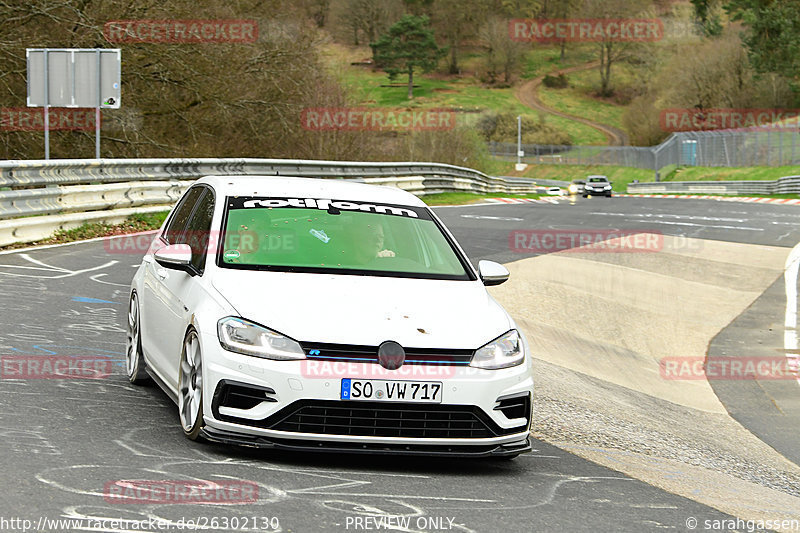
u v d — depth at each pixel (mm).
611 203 141500
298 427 19000
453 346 19703
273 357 18938
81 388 24906
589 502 19078
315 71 129875
